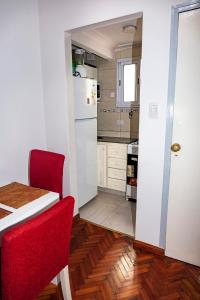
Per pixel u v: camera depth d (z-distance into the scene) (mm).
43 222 842
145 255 1862
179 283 1565
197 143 1525
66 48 2062
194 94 1482
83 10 1830
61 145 2297
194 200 1613
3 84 1899
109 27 2477
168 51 1509
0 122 1911
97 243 2051
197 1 1355
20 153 2139
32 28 2100
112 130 3650
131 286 1545
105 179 3277
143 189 1814
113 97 3543
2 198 1358
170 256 1812
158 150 1682
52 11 2023
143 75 1634
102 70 3551
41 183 1781
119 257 1848
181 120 1556
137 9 1565
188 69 1472
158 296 1463
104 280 1602
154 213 1806
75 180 2418
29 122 2193
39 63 2227
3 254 762
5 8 1837
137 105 3350
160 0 1464
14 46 1954
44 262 960
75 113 2393
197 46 1419
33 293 948
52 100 2244
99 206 2854
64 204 955
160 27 1504
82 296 1469
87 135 2672
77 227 2338
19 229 763
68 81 2145
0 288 969
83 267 1734
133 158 2871
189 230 1683
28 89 2139
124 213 2652
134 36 2816
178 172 1631
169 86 1555
